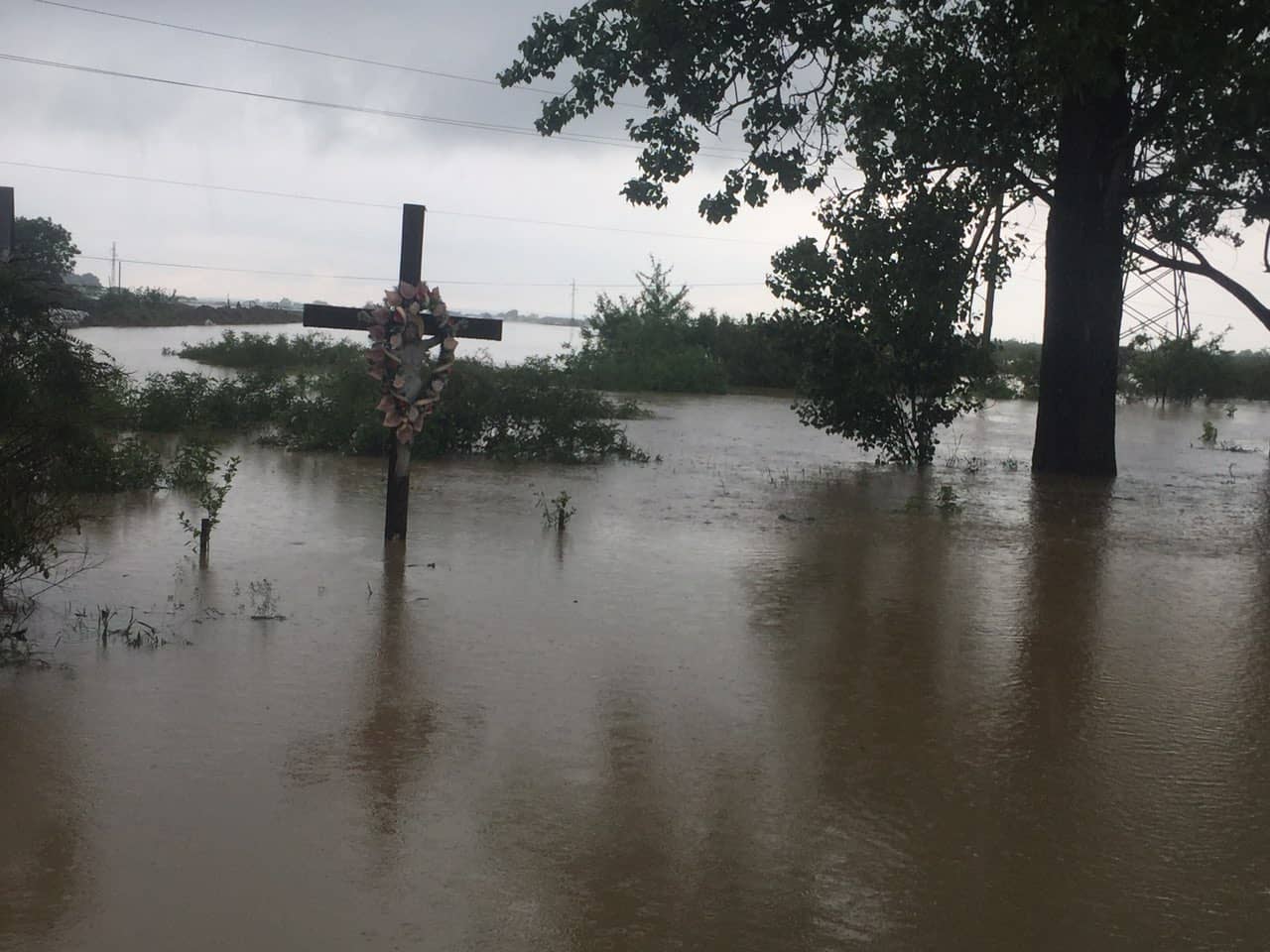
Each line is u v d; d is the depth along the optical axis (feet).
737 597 28.09
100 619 23.82
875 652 23.66
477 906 12.85
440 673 21.18
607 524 37.99
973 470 58.59
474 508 40.04
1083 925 12.85
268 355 123.95
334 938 12.09
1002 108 54.39
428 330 32.78
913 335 58.13
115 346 143.02
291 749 17.30
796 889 13.52
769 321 60.18
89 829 14.46
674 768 17.11
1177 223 68.69
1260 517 45.14
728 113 54.24
